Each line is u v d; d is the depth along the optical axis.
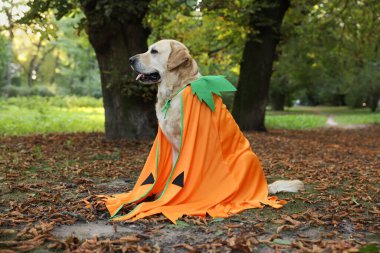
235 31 14.52
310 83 37.88
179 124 4.61
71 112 22.34
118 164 7.43
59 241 3.39
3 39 14.15
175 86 4.75
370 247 3.13
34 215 4.22
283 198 5.14
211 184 4.53
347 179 6.74
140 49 9.94
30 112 20.09
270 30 14.08
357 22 17.08
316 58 21.11
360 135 17.70
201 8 9.73
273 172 7.30
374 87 34.91
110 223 4.06
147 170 4.83
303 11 16.41
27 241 3.41
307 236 3.72
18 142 10.27
